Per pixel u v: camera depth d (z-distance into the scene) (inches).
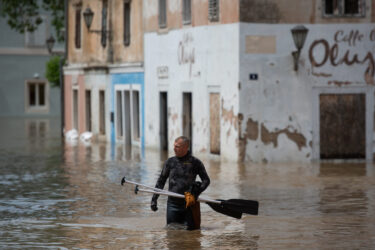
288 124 1118.4
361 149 1133.1
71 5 1892.2
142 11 1459.2
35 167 1082.7
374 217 629.3
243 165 1072.2
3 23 2775.6
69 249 511.8
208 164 1087.6
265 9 1106.1
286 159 1120.2
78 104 1830.7
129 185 866.8
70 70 1895.9
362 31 1125.1
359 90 1128.8
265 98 1112.2
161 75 1373.0
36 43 2815.0
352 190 802.8
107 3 1647.4
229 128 1130.7
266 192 791.1
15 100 2812.5
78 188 842.2
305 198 745.6
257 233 558.3
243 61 1103.0
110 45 1631.4
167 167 575.5
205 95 1197.7
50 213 668.1
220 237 543.8
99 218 638.5
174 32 1310.3
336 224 595.8
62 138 1766.7
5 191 821.9
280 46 1111.0
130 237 547.8
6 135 1840.6
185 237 544.4
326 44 1119.0
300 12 1112.8
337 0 1121.4
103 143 1606.8
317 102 1123.3
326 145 1129.4
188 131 1294.3
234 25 1107.9
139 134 1520.7
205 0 1185.4
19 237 555.2
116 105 1596.9
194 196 563.2
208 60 1183.6
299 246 511.2
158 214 657.0
